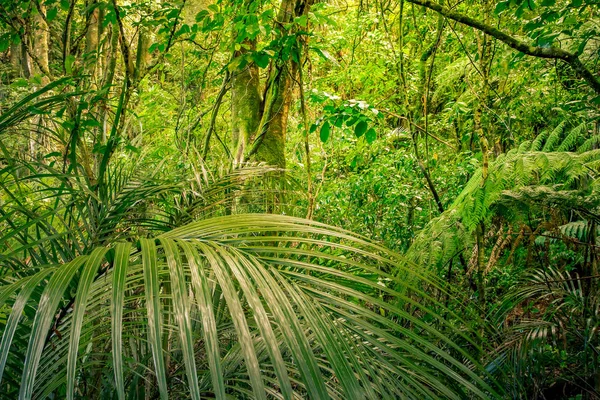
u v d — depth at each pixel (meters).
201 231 1.00
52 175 1.39
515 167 2.35
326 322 0.85
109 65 2.52
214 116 3.46
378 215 3.89
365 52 5.11
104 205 1.51
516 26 3.52
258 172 2.35
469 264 2.61
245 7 2.92
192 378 0.65
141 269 0.93
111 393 1.52
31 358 0.66
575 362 2.53
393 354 0.93
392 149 4.65
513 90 4.25
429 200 3.79
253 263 0.88
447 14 2.30
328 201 3.75
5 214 1.37
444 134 5.26
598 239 2.54
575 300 2.33
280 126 3.50
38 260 1.36
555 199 2.18
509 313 2.51
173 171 2.74
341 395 1.10
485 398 0.92
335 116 2.78
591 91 3.36
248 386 1.24
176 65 4.55
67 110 2.10
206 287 0.77
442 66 4.93
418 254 2.44
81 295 0.72
